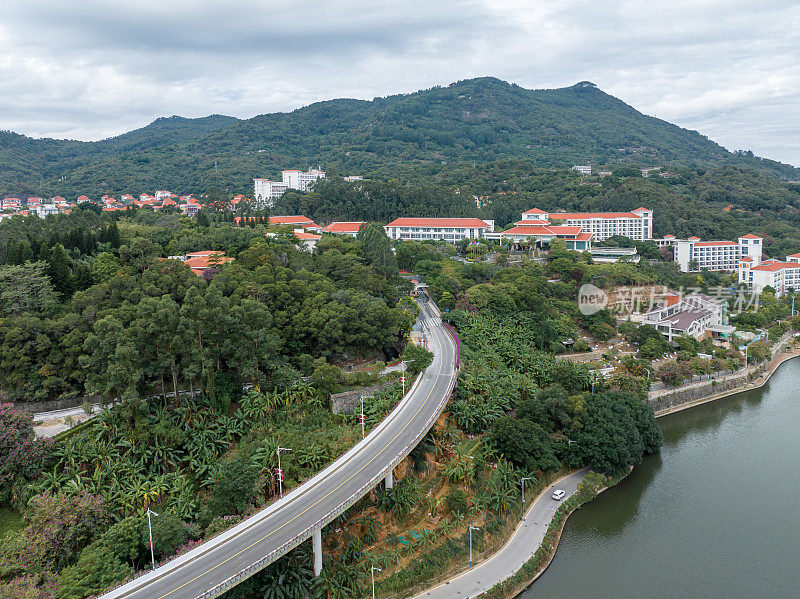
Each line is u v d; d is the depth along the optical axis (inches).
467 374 5246.1
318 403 4520.2
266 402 4426.7
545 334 6771.7
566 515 4281.5
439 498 4109.3
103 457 3710.6
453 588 3474.4
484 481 4276.6
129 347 3961.6
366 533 3636.8
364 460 3651.6
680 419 6058.1
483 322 6624.0
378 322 5536.4
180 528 3206.2
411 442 3801.7
